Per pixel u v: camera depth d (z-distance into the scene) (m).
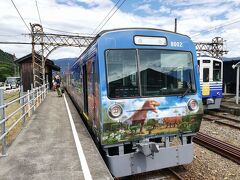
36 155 6.01
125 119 5.67
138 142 5.95
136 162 5.84
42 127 9.16
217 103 16.72
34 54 26.72
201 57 15.84
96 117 6.14
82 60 8.98
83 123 9.84
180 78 6.25
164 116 6.00
